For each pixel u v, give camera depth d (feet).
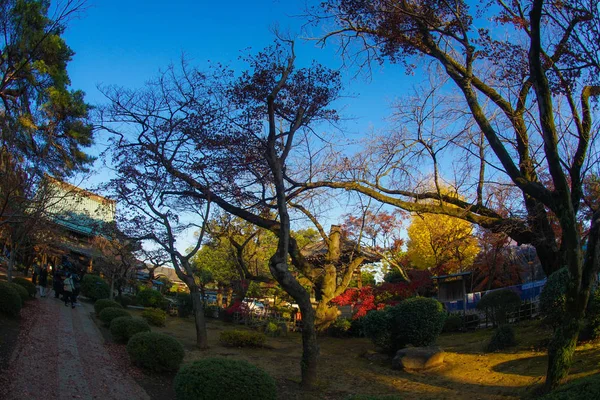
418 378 39.99
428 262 106.32
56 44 65.10
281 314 83.82
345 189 53.93
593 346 35.73
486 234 71.72
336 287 71.56
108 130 48.98
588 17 30.89
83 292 88.28
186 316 90.33
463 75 38.58
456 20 38.60
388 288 75.51
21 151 56.70
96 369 34.42
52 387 27.94
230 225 66.69
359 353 53.98
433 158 49.55
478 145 45.11
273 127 41.19
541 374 33.65
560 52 34.27
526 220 45.73
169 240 52.29
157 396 31.12
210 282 110.93
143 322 47.42
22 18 51.39
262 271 90.33
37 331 43.37
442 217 86.48
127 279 97.04
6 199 42.39
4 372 28.17
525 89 40.19
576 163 28.63
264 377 27.37
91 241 92.07
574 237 26.99
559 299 37.65
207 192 50.19
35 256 103.30
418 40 40.78
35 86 62.90
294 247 61.41
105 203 62.69
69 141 71.92
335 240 69.26
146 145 48.42
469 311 69.31
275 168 39.65
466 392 33.88
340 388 37.24
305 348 37.68
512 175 31.19
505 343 44.14
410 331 47.85
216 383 25.89
